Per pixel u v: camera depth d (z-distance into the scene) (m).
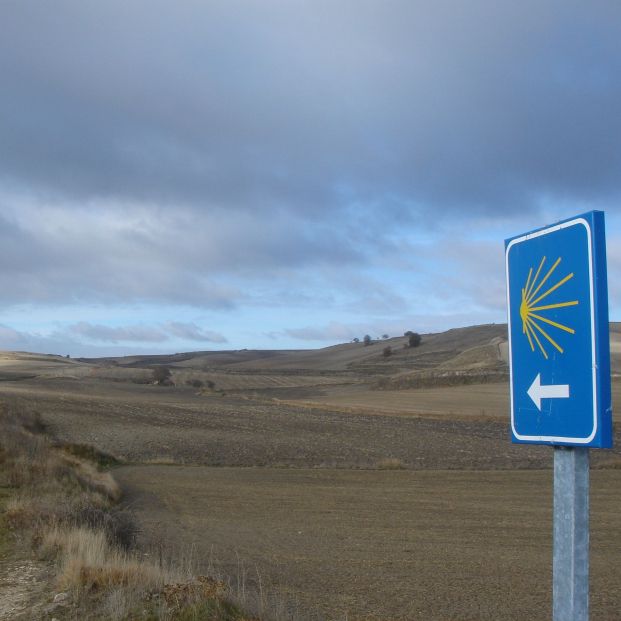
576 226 3.47
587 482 3.47
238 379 124.75
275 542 18.02
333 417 61.38
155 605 7.38
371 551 17.11
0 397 67.06
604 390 3.30
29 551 10.60
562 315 3.54
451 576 14.45
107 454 38.19
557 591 3.50
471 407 69.06
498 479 32.31
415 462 38.69
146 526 19.28
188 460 38.69
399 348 180.62
